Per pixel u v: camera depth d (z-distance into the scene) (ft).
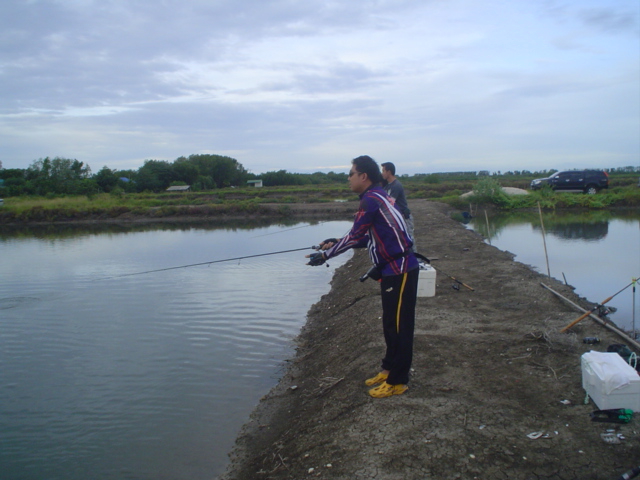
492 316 19.49
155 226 97.66
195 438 15.25
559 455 9.82
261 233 75.92
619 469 9.25
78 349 23.93
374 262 12.31
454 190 125.80
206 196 163.84
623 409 10.92
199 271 43.70
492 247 37.78
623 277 30.83
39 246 66.80
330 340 21.43
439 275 27.55
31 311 31.19
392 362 12.63
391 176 23.43
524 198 88.48
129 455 14.57
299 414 15.07
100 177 212.64
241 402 17.52
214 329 26.30
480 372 13.98
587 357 11.98
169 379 19.90
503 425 11.05
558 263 35.81
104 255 55.52
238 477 12.58
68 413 17.42
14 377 20.68
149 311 30.45
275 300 32.24
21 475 13.89
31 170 226.79
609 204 86.28
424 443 10.54
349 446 10.94
